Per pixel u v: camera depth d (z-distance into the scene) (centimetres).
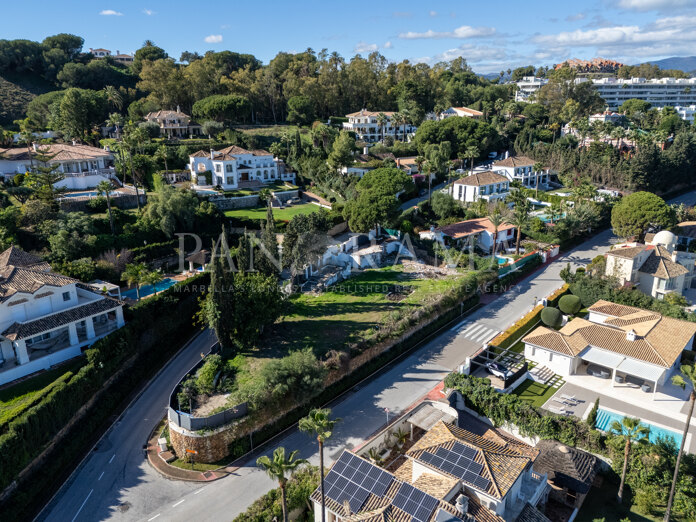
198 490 4072
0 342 4900
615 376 5484
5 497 3803
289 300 6762
